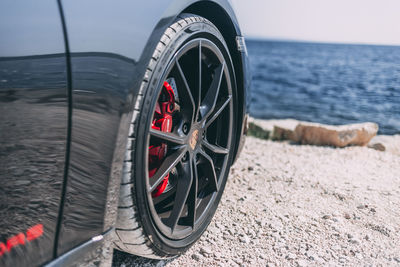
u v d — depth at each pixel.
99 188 1.26
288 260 1.86
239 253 1.91
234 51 2.18
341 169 3.22
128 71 1.28
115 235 1.47
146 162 1.44
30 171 1.04
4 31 0.96
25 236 1.06
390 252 1.94
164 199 1.90
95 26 1.18
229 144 2.14
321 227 2.17
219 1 1.89
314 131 4.23
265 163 3.34
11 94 0.97
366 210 2.38
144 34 1.34
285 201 2.51
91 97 1.17
